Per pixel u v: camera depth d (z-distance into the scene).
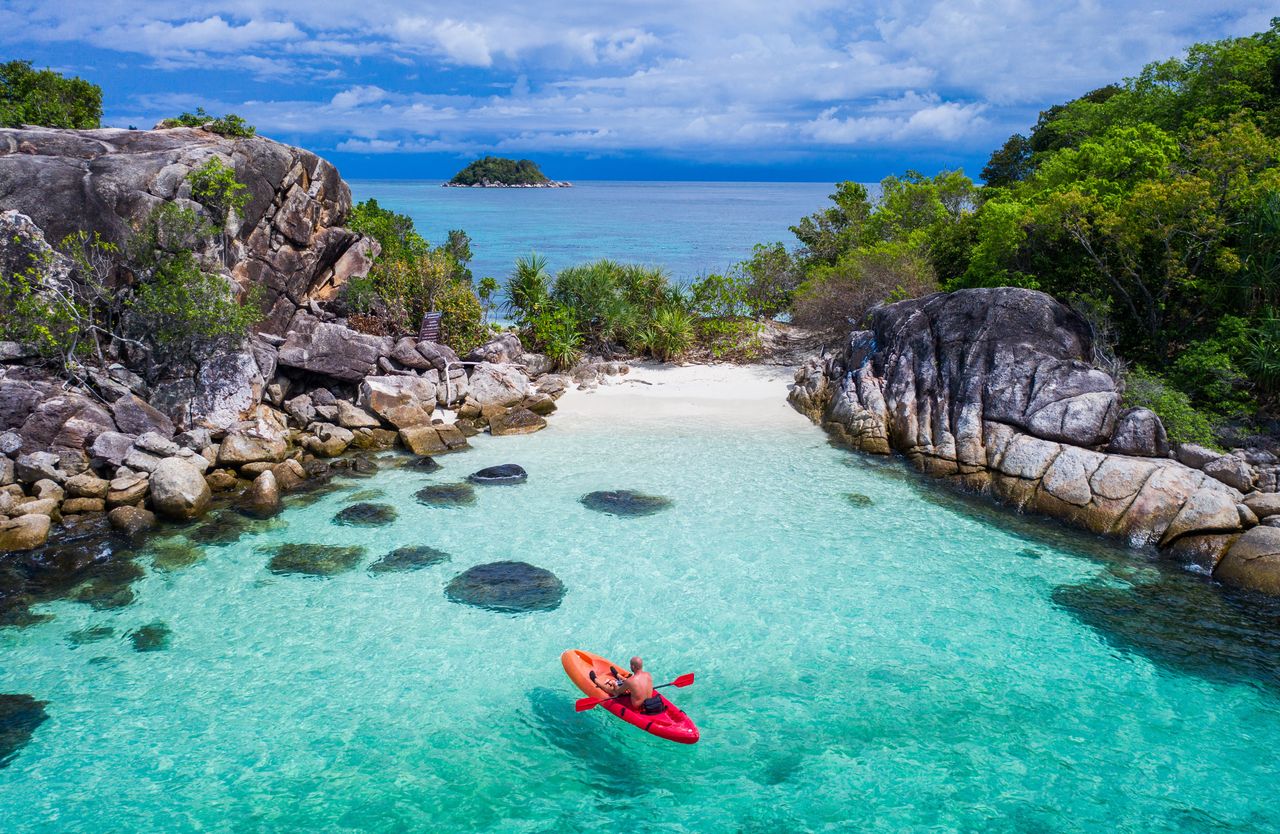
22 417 17.03
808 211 172.25
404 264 28.08
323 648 12.12
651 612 13.27
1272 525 14.54
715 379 28.34
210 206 22.64
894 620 13.14
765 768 9.77
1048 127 41.28
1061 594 13.98
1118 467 16.55
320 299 26.91
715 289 32.03
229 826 8.72
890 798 9.27
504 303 31.31
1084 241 23.20
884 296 29.56
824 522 16.81
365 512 16.86
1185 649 12.38
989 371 19.86
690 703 11.01
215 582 13.98
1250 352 20.72
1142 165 24.98
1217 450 18.17
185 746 10.01
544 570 14.47
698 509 17.36
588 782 9.53
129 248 20.03
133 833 8.61
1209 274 22.83
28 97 30.08
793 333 34.66
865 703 11.05
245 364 20.67
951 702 11.09
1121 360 22.06
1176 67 32.75
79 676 11.32
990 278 26.00
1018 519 17.05
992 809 9.10
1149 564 15.03
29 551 14.72
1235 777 9.66
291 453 19.89
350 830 8.69
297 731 10.34
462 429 22.58
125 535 15.56
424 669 11.67
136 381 19.64
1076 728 10.55
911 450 20.30
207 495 17.11
